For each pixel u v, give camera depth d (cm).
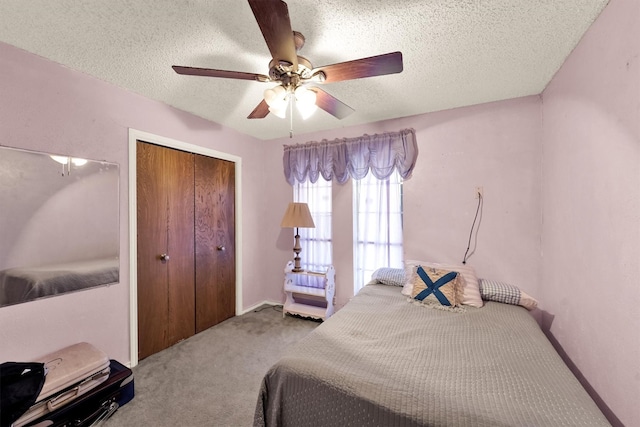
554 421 83
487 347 131
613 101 120
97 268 189
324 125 294
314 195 318
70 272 176
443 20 134
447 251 252
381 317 170
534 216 221
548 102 202
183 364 211
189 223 260
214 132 281
